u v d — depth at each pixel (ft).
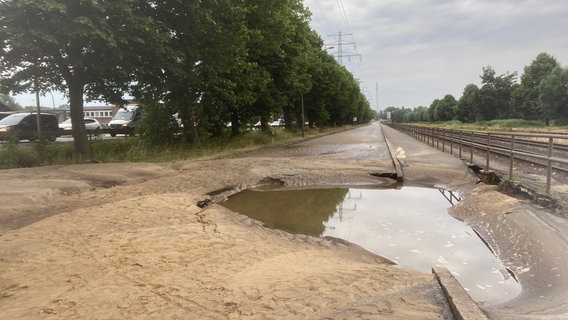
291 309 12.39
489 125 223.30
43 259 17.78
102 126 123.75
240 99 84.74
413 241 22.76
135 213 26.61
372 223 27.20
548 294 14.11
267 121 113.80
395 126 278.87
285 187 42.42
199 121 81.10
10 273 16.24
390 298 12.92
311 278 15.30
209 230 22.79
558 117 182.91
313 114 173.78
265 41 88.33
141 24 50.39
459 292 12.50
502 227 23.21
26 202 29.63
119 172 44.47
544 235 19.75
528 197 27.14
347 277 15.42
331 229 25.77
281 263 17.62
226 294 13.76
